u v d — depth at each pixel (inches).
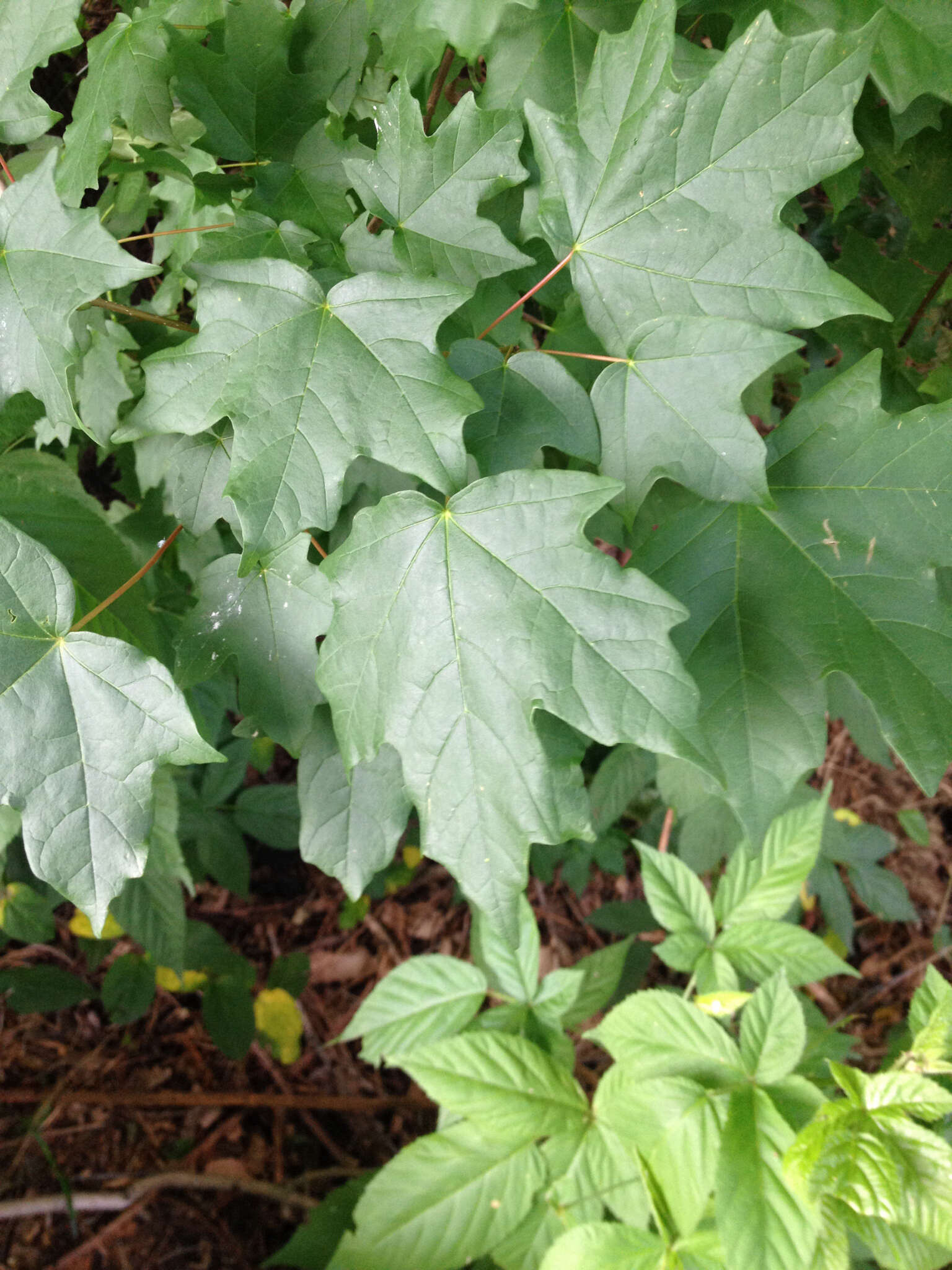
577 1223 15.7
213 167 15.5
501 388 12.4
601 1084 16.0
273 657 13.1
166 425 11.4
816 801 17.8
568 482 10.9
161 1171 30.2
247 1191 29.1
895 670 11.8
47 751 11.3
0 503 13.7
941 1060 13.5
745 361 11.5
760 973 16.7
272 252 12.7
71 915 35.2
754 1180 13.1
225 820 30.3
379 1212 15.9
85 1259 28.5
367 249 12.7
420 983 18.6
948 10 12.5
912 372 17.5
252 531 10.9
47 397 11.7
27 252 11.5
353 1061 33.7
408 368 11.2
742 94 11.4
